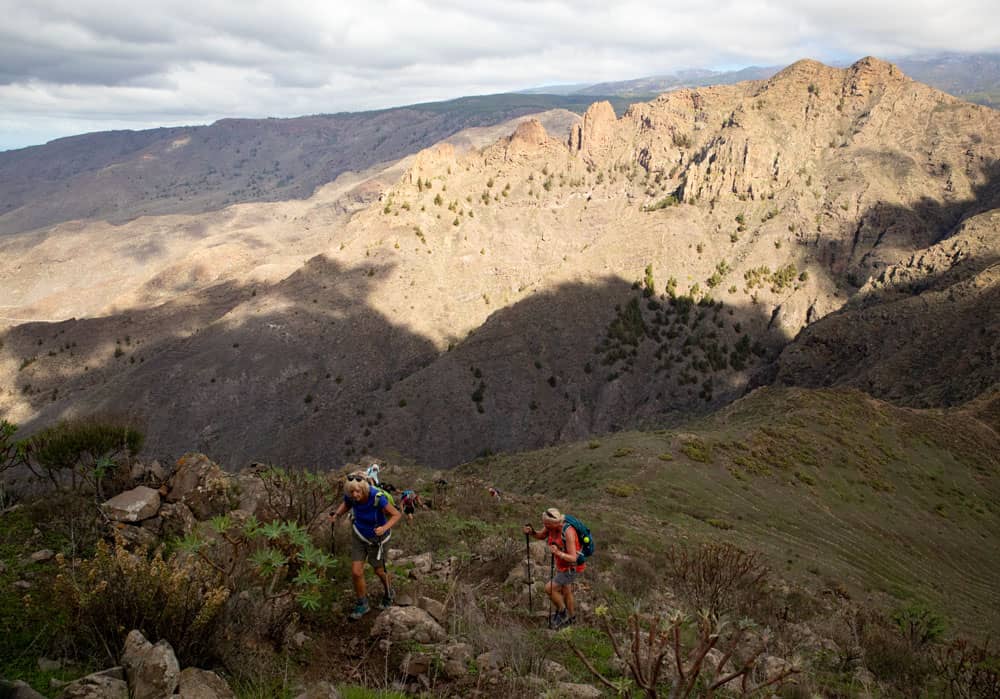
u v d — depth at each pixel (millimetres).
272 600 5738
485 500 17297
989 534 41344
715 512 30641
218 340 172625
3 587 5527
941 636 13219
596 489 32938
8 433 8625
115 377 171125
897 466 47438
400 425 143375
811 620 12727
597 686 5961
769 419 52594
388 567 8484
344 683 5211
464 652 5988
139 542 6965
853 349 128000
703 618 3600
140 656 4242
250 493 8781
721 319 176750
